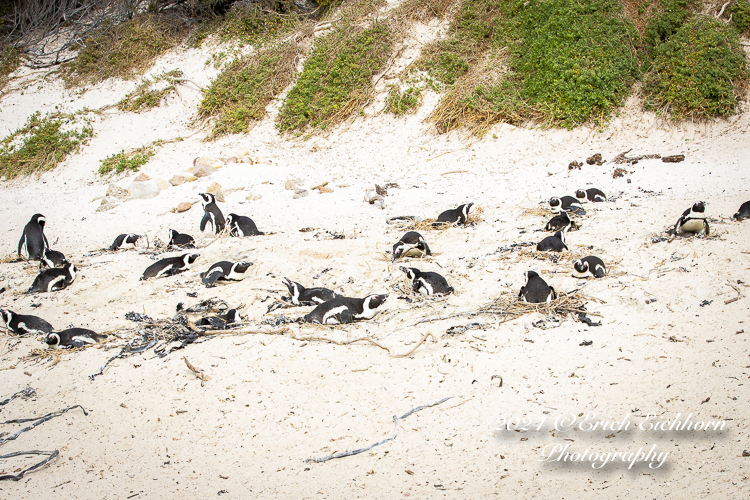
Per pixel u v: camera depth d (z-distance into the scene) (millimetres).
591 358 5219
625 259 7434
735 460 3785
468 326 5965
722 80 14680
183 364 5793
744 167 12305
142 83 20391
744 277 6371
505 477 3902
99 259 9945
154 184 14766
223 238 10789
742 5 16719
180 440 4648
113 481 4230
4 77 22500
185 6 22812
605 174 13055
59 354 6289
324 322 6367
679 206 9930
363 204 12672
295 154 16422
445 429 4469
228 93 18875
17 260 10609
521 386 4918
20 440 4805
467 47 17672
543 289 6262
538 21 17250
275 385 5277
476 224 10383
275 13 21000
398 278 7637
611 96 14992
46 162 17969
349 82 17828
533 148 14742
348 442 4426
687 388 4613
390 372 5312
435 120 16172
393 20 19062
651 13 16938
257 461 4309
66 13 24656
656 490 3637
